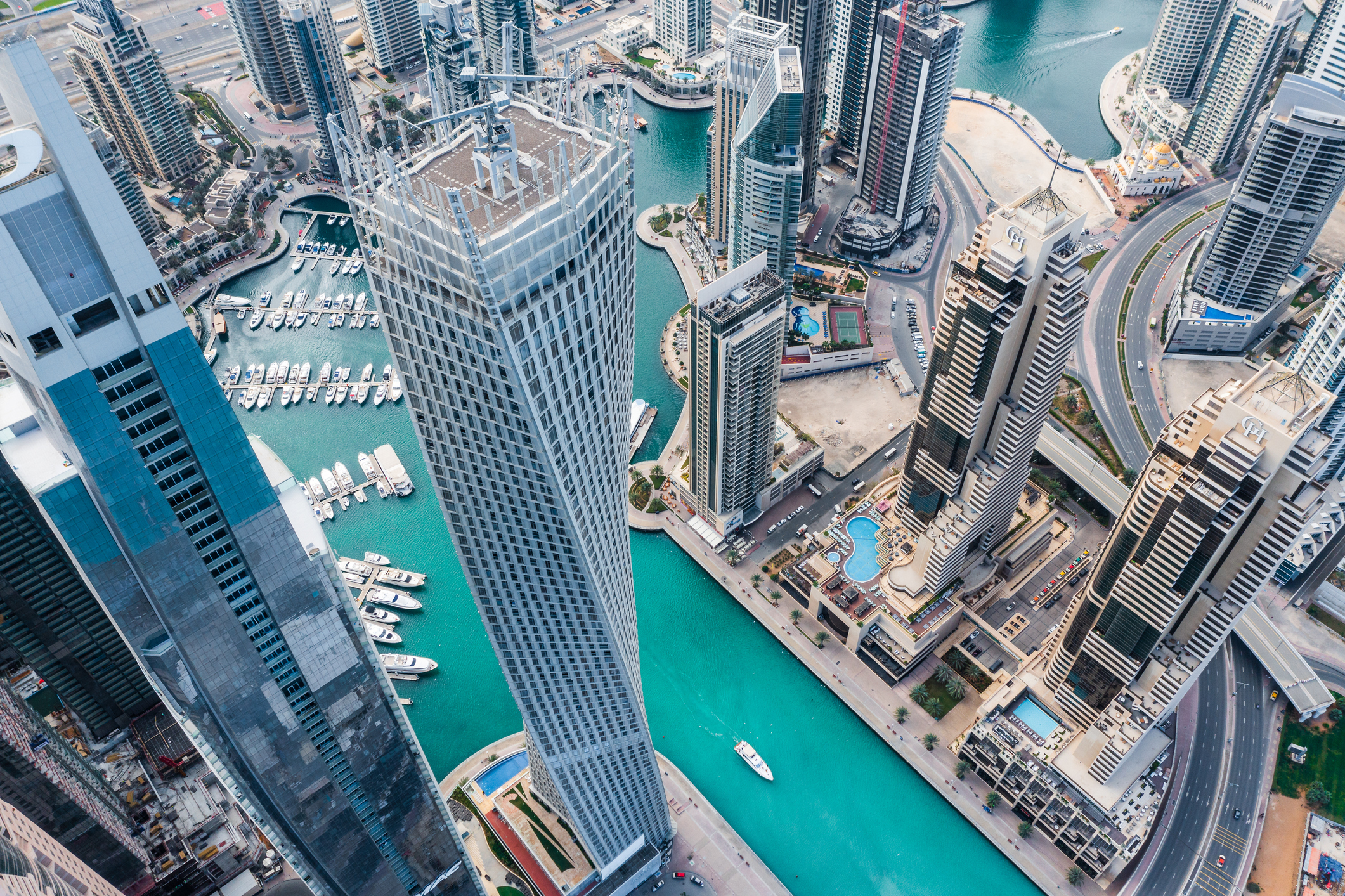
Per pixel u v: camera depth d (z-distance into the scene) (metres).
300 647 177.25
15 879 125.44
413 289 152.25
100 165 115.94
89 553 146.00
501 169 153.12
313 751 196.12
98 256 121.62
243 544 157.00
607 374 182.12
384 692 198.12
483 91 166.25
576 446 180.25
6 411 147.25
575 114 167.00
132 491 141.12
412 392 175.38
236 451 146.50
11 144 110.31
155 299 128.00
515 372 153.75
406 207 142.50
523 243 143.88
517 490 183.62
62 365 125.25
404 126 159.62
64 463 141.50
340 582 174.50
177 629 161.25
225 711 177.62
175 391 136.00
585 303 162.75
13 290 117.12
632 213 169.25
